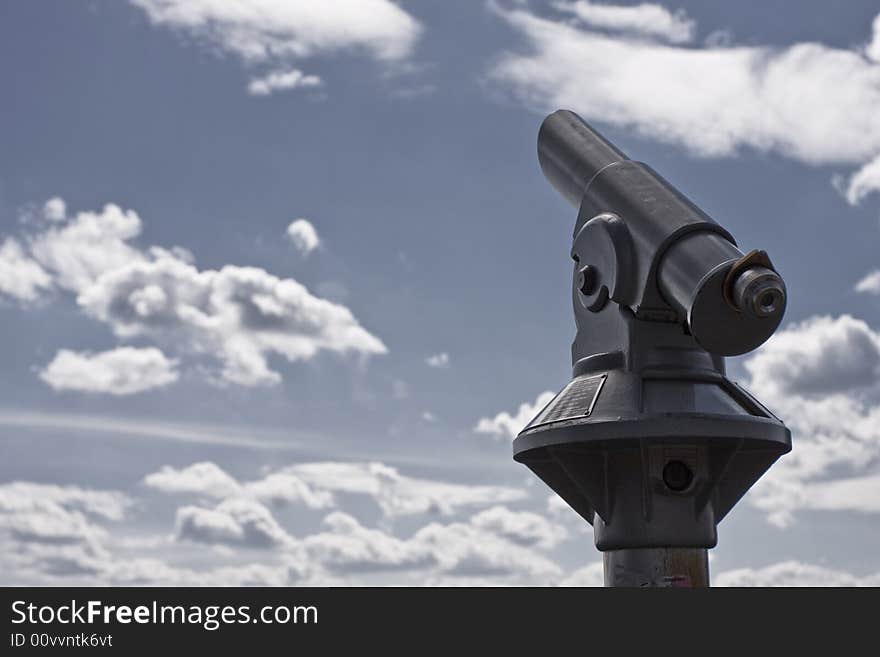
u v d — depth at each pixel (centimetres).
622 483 1005
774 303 888
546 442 995
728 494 1038
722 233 974
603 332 1025
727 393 1016
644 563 995
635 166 1055
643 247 987
